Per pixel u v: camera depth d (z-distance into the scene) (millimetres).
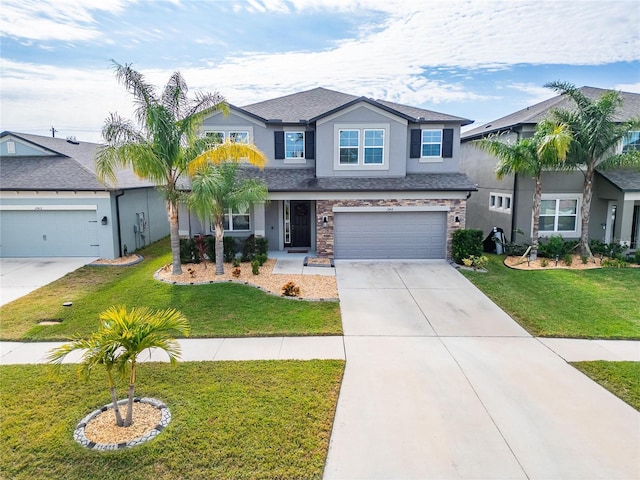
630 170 18375
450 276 14734
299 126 18391
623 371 7688
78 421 6078
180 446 5488
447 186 16797
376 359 8250
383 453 5422
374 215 17266
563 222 18766
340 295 12500
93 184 17469
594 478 4988
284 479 4949
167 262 16953
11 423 6016
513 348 8820
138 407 6461
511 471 5102
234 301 11688
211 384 7184
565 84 15773
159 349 8680
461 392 6965
